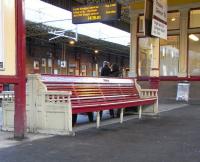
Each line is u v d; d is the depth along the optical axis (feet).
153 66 49.85
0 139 23.91
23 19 24.09
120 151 20.45
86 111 27.58
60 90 28.09
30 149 20.67
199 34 66.69
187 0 67.31
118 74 51.93
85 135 25.79
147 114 40.91
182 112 45.01
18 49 23.97
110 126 31.01
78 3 77.30
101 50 152.76
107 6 58.75
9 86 69.10
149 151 20.57
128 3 71.97
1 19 22.65
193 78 66.64
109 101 33.45
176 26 69.15
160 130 29.01
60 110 25.70
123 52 162.40
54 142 22.88
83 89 30.96
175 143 23.27
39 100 26.30
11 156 18.86
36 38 115.65
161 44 70.64
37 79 26.32
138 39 72.28
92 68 155.33
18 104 24.32
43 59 123.75
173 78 68.74
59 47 132.05
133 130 28.78
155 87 49.62
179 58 68.33
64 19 82.74
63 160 18.08
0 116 38.40
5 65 23.06
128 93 39.55
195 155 19.61
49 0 83.30
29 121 26.68
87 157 18.81
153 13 39.29
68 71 137.69
